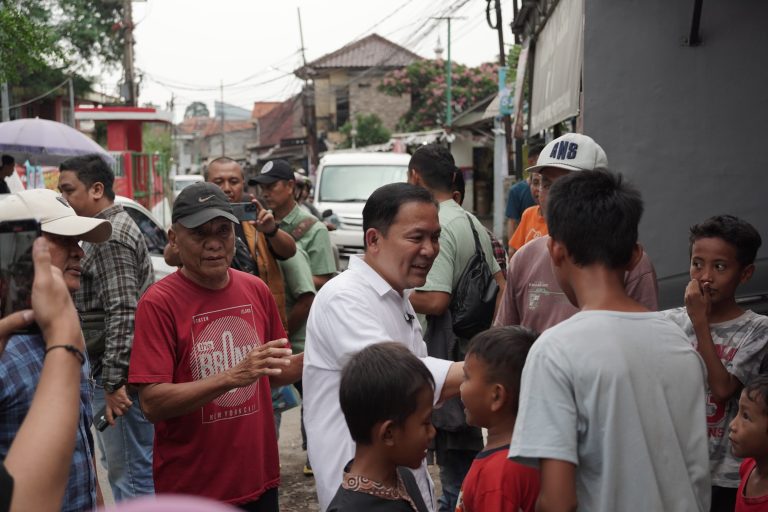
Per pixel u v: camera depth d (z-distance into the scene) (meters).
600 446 1.98
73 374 1.82
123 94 26.53
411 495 2.34
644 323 2.08
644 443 1.97
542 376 2.02
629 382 1.99
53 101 28.61
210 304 3.26
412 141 28.52
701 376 2.13
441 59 42.31
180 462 3.16
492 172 32.09
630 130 5.39
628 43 5.35
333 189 15.28
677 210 5.39
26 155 12.73
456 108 40.91
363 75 44.62
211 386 2.96
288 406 4.35
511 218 8.70
